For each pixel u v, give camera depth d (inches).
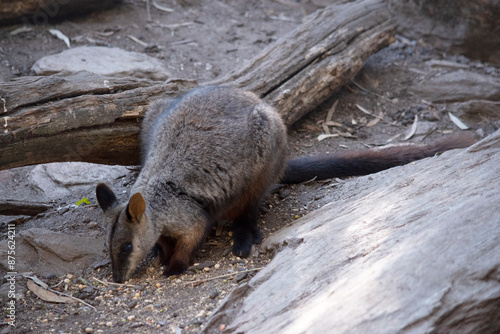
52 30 579.2
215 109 342.6
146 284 303.7
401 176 335.0
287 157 375.9
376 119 500.7
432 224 232.5
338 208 308.5
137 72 505.0
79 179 428.8
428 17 608.4
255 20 658.2
